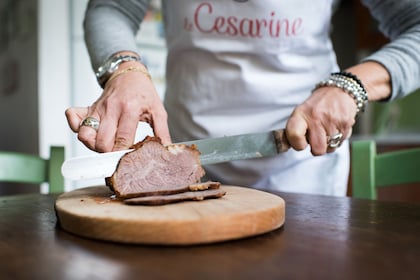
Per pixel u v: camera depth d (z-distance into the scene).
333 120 0.86
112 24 1.04
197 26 1.08
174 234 0.60
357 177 1.08
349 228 0.68
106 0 1.10
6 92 2.69
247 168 1.13
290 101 1.12
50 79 2.11
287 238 0.63
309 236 0.64
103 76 0.95
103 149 0.81
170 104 1.18
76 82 2.16
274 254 0.56
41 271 0.51
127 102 0.85
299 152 1.13
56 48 2.11
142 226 0.60
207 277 0.49
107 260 0.55
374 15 1.07
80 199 0.77
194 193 0.76
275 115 1.12
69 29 2.14
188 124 1.15
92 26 1.04
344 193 1.21
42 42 2.07
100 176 0.79
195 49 1.10
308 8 1.06
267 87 1.09
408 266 0.52
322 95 0.89
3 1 2.70
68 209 0.68
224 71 1.09
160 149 0.82
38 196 1.02
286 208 0.84
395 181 1.04
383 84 0.90
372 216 0.77
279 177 1.14
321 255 0.56
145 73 0.92
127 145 0.84
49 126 2.12
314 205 0.87
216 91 1.11
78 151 2.19
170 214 0.63
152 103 0.89
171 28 1.15
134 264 0.53
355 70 0.90
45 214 0.81
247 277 0.49
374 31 2.78
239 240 0.63
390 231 0.67
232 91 1.10
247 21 1.05
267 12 1.03
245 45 1.07
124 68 0.92
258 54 1.08
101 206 0.70
